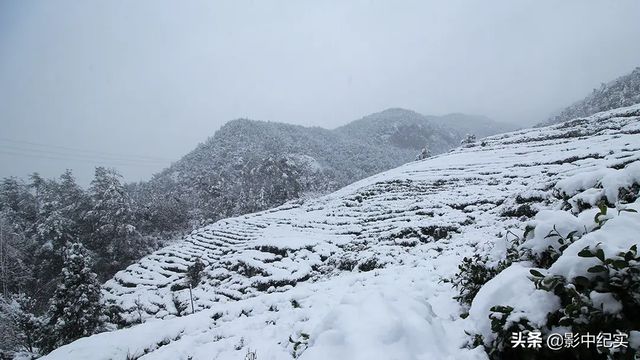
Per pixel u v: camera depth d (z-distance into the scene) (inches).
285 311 285.9
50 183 2364.7
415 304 174.2
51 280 1621.6
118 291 1079.0
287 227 1202.0
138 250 1824.6
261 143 5413.4
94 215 1824.6
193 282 968.9
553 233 152.7
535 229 160.4
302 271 748.0
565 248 145.3
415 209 949.2
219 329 269.4
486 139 1967.3
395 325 147.9
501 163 1253.1
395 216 946.7
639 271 110.5
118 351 245.1
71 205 1998.0
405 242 653.3
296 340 213.6
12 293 1515.7
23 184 2488.9
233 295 788.0
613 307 110.4
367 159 6067.9
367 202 1226.0
